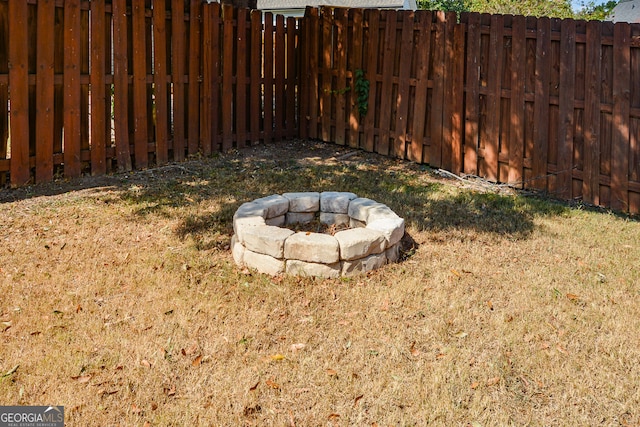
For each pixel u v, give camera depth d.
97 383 2.91
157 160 7.30
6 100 5.86
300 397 2.87
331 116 8.96
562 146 6.43
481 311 3.77
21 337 3.28
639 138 5.87
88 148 6.66
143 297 3.82
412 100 7.87
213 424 2.66
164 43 7.13
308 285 4.07
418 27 7.61
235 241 4.55
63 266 4.22
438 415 2.76
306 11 8.90
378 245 4.34
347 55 8.57
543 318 3.70
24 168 6.00
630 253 4.86
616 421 2.76
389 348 3.31
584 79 6.16
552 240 5.13
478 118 7.14
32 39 5.91
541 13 11.73
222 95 8.08
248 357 3.18
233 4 9.45
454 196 6.41
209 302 3.77
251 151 8.40
